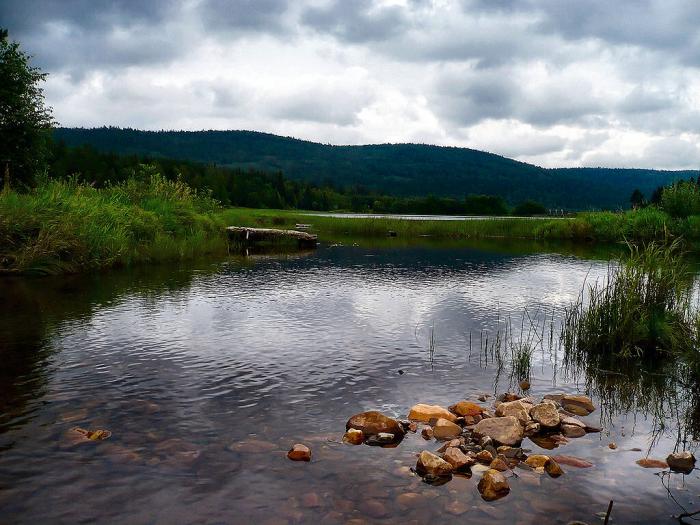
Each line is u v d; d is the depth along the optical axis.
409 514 3.66
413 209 107.25
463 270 17.80
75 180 21.91
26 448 4.53
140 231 19.19
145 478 4.06
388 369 7.02
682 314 8.18
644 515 3.72
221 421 5.20
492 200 107.25
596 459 4.63
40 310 10.16
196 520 3.53
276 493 3.89
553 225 35.62
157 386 6.16
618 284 8.52
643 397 6.29
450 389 6.35
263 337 8.51
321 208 130.88
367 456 4.55
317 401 5.81
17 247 14.70
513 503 3.85
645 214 32.38
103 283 13.54
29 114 18.70
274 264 18.94
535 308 11.28
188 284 13.78
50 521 3.50
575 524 3.57
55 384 6.16
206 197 28.41
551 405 5.45
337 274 16.44
